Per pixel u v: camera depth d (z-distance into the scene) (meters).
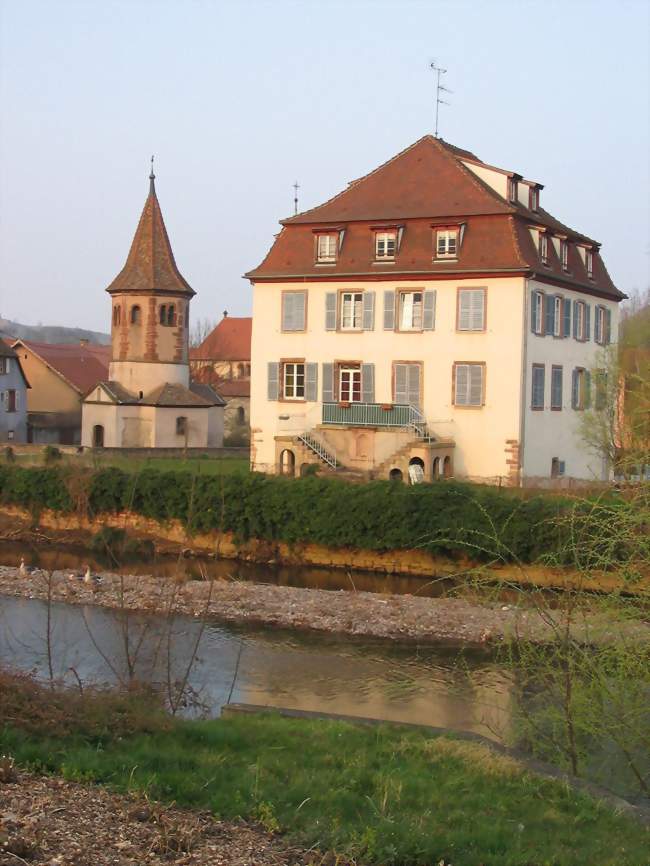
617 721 12.20
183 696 16.81
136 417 61.88
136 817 9.16
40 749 10.77
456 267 40.59
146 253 63.19
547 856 9.14
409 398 41.78
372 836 9.11
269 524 36.84
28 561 36.75
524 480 39.75
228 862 8.29
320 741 13.08
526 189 43.97
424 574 34.41
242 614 27.19
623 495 13.07
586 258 47.38
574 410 45.09
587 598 12.62
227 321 104.12
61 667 19.72
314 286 43.41
